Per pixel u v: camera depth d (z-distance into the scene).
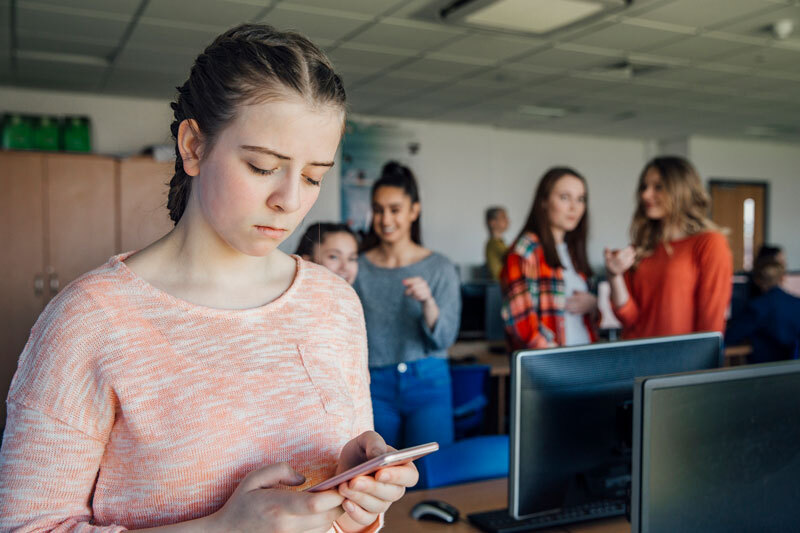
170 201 0.80
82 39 4.47
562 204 2.43
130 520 0.67
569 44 4.67
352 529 0.79
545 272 2.41
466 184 8.12
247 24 0.75
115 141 6.19
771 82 5.85
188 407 0.68
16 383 0.66
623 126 8.20
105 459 0.69
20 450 0.64
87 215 4.92
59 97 5.99
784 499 1.08
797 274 4.68
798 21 4.18
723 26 4.29
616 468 1.37
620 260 2.36
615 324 4.02
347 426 0.79
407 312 2.34
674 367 1.44
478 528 1.42
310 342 0.78
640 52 4.88
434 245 7.98
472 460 1.81
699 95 6.38
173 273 0.75
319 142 0.68
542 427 1.28
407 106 6.93
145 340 0.69
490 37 4.48
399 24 4.22
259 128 0.65
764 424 1.06
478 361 3.82
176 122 0.75
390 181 2.38
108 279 0.70
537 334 2.36
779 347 3.85
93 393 0.66
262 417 0.71
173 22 4.13
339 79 0.73
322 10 3.95
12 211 4.78
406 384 2.29
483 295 4.33
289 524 0.62
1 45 4.60
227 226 0.70
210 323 0.72
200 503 0.68
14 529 0.62
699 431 1.00
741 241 9.62
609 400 1.35
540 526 1.40
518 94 6.33
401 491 0.69
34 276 4.83
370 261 2.47
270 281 0.81
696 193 2.35
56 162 4.86
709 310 2.27
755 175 9.69
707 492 1.01
